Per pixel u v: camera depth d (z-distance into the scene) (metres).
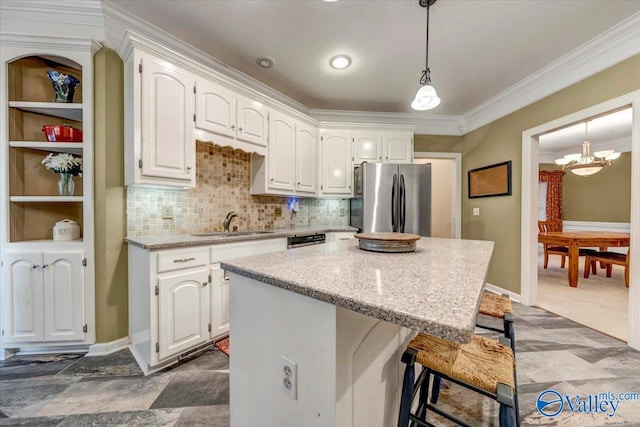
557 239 3.98
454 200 4.15
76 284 1.91
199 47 2.36
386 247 1.40
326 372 0.77
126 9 1.94
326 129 3.53
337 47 2.36
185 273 1.89
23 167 1.99
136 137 1.88
